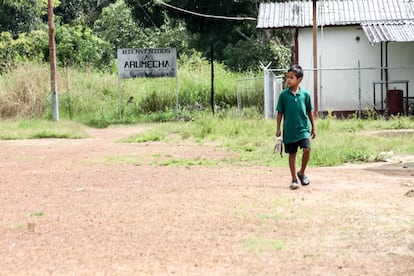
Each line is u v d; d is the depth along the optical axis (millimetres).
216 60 54469
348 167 15938
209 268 7320
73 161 17672
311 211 10258
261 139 21656
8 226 9555
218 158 17875
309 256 7766
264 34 54312
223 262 7555
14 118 34562
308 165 16172
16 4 55844
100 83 40406
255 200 11227
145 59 35969
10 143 23797
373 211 10227
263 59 50281
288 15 34906
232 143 21156
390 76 34031
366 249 8055
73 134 26578
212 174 14734
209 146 21219
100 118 36094
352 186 12766
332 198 11375
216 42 55469
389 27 32500
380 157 17141
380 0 35625
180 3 42125
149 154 19047
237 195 11734
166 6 43094
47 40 49750
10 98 35781
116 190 12617
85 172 15383
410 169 15312
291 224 9398
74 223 9695
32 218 10109
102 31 60844
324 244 8312
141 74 36094
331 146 18797
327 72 34125
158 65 35906
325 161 16453
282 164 16391
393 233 8812
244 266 7387
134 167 16219
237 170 15398
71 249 8211
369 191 12117
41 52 49125
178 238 8672
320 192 12023
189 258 7730
